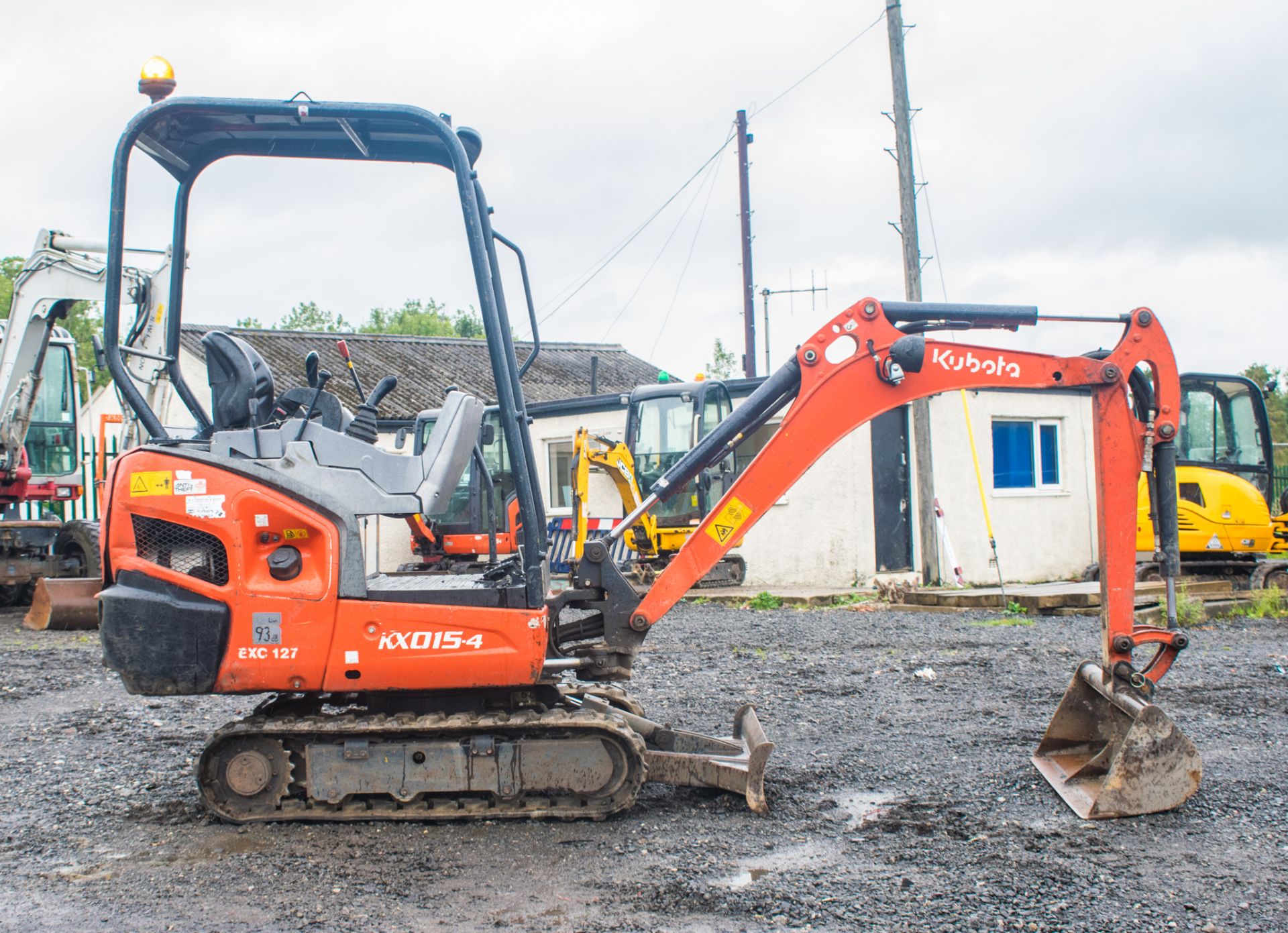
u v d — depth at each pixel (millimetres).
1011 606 12773
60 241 12352
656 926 3693
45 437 15094
